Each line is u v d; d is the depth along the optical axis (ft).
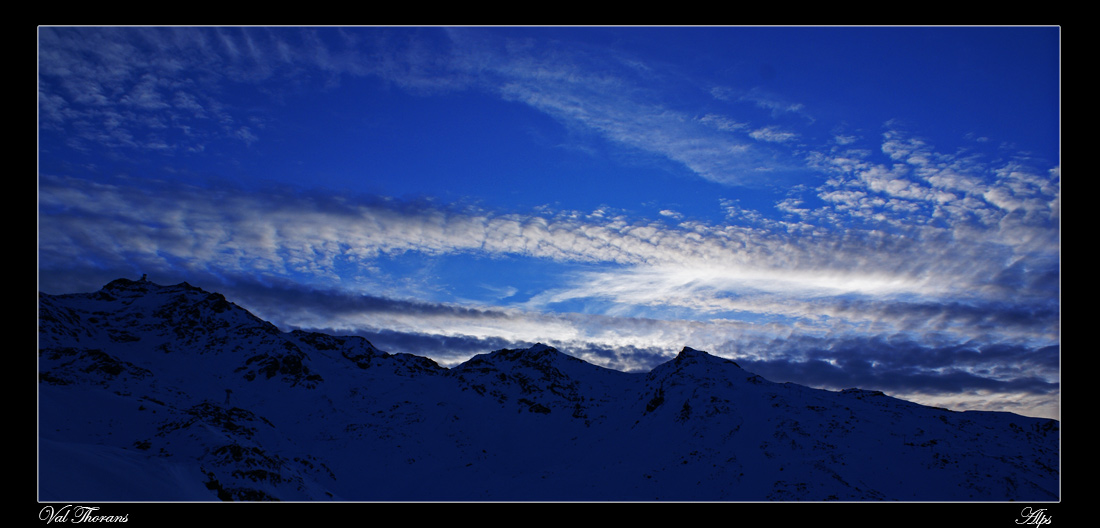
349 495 541.34
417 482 590.14
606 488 552.82
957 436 552.82
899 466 492.54
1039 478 473.26
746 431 583.58
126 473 283.18
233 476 385.50
